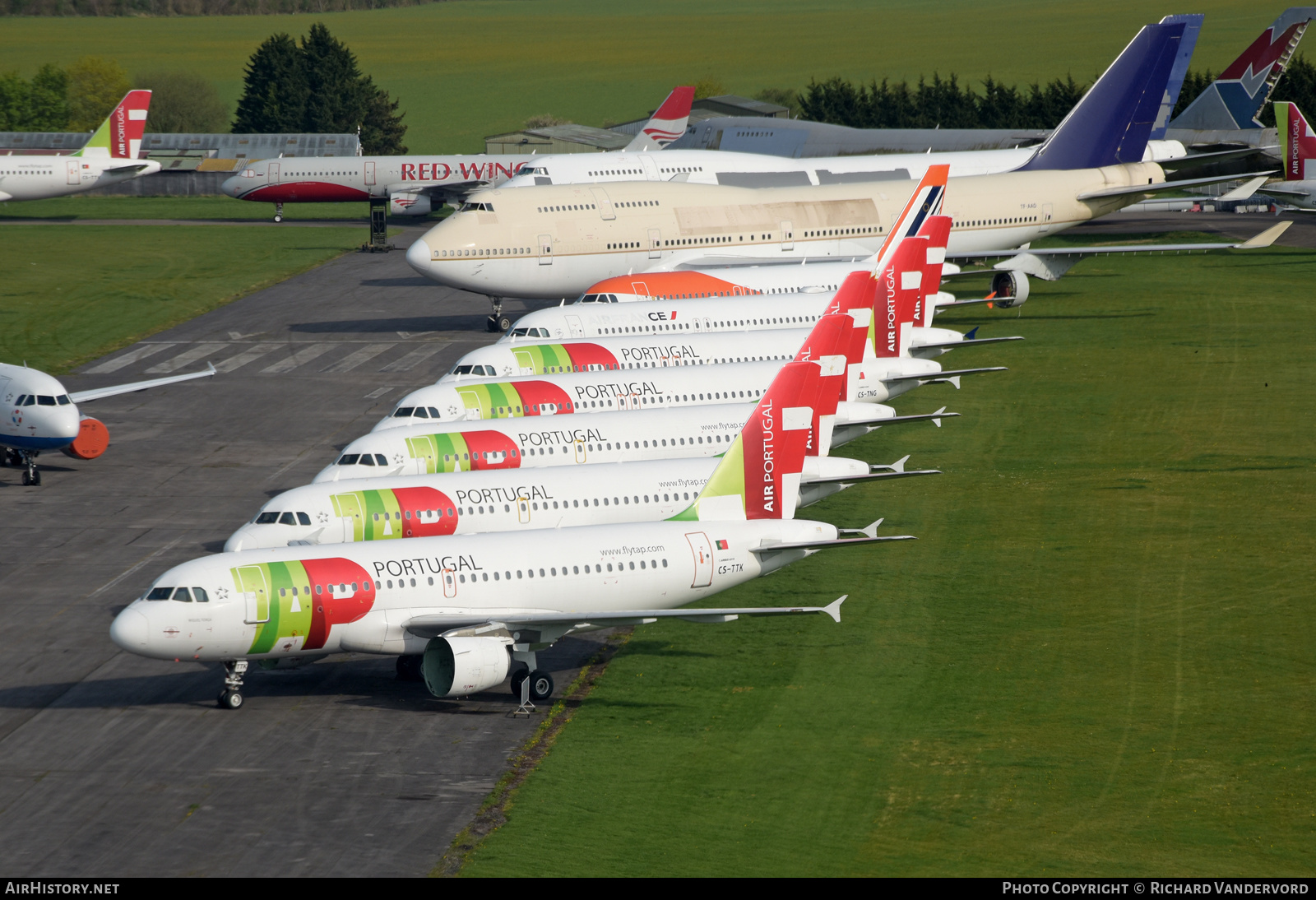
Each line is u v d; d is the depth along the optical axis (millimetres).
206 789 163375
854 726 182375
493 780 166250
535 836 151500
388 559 188625
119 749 174875
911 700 191125
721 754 173875
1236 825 154875
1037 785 165125
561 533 198250
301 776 167125
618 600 198000
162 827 153500
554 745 176625
